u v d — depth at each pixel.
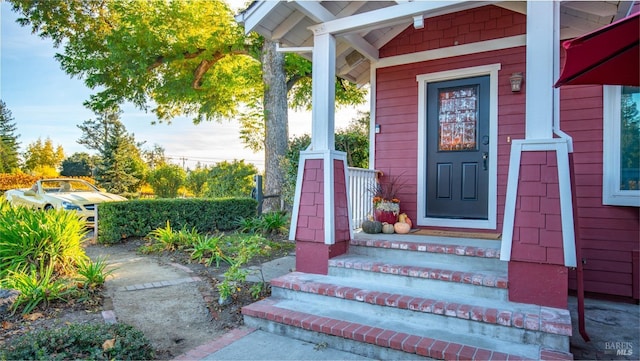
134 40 9.73
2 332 2.99
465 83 5.15
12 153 27.66
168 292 4.08
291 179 8.73
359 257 4.07
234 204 7.97
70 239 4.62
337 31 4.09
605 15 3.81
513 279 3.02
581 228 4.32
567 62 2.38
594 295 4.26
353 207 4.98
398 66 5.56
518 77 4.68
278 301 3.60
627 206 4.11
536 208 2.97
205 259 5.33
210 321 3.47
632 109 4.11
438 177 5.29
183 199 7.50
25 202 8.31
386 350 2.70
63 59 10.52
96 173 19.00
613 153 4.17
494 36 4.93
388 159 5.61
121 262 5.29
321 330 2.96
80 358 2.44
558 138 3.01
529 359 2.35
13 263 4.14
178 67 11.13
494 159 4.89
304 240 4.07
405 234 4.71
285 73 10.58
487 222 4.89
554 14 3.08
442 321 2.91
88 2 10.48
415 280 3.43
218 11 10.44
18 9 9.93
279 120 10.35
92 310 3.54
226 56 11.63
